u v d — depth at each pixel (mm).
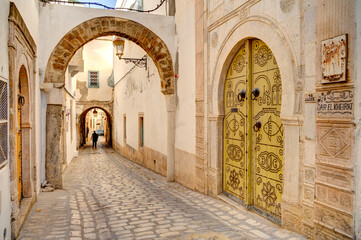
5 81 3680
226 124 6355
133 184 9031
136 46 15047
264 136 5109
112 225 4891
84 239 4316
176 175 9039
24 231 4441
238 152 5844
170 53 8938
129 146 17109
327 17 3572
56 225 4801
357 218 3262
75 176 11086
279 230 4348
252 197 5465
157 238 4195
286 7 4359
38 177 7000
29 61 5602
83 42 8281
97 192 7820
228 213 5422
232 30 5809
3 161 3529
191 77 7793
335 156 3496
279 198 4723
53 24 7977
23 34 4711
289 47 4289
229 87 6219
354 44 3242
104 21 8445
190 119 7875
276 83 4789
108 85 23938
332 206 3533
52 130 7934
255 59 5355
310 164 3916
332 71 3502
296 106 4180
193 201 6469
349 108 3312
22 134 5648
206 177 6973
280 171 4699
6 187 3670
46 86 7664
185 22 8188
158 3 10977
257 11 5055
